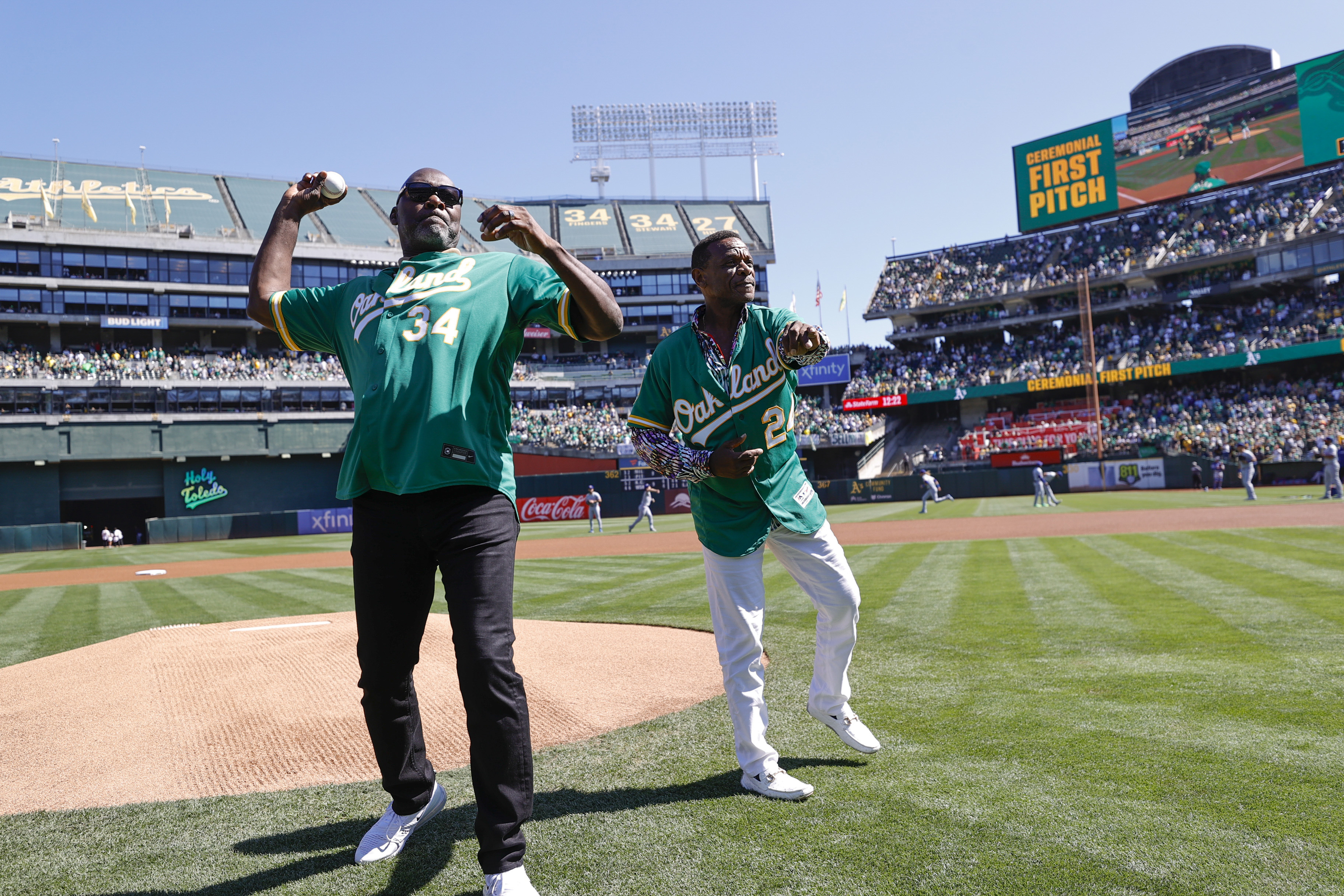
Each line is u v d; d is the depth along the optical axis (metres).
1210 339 37.41
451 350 2.45
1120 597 7.16
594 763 3.46
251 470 41.62
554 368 49.69
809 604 7.75
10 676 6.19
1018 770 3.02
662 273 52.25
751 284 3.04
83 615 10.15
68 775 3.73
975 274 45.59
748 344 3.08
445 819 2.92
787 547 3.20
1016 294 43.06
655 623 7.30
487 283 2.60
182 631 7.89
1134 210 40.31
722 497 3.05
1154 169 39.41
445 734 4.09
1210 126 38.09
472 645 2.27
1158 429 35.75
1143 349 38.91
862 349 48.31
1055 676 4.44
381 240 48.47
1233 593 6.96
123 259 41.84
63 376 38.81
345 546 26.53
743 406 3.04
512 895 2.15
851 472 42.50
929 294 46.00
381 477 2.42
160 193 47.50
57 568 21.58
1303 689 3.93
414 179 2.72
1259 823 2.47
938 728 3.61
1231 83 37.56
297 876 2.49
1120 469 33.28
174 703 5.04
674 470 3.03
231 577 15.45
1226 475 30.83
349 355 2.69
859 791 2.89
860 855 2.38
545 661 5.73
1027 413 42.16
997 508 25.36
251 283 2.77
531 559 15.88
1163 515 18.12
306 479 42.62
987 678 4.50
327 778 3.48
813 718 3.93
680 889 2.25
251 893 2.38
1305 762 2.96
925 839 2.47
